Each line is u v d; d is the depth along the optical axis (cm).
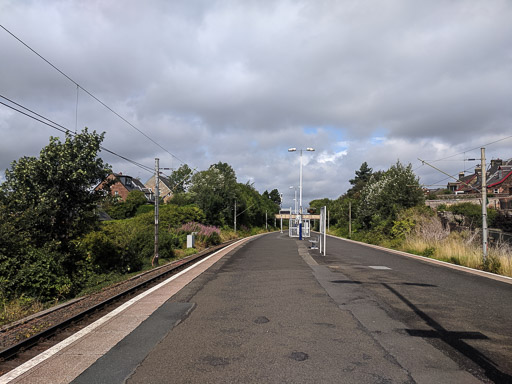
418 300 800
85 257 1412
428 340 528
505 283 1072
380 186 4394
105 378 399
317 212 10431
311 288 934
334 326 597
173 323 620
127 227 2162
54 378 401
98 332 573
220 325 606
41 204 1223
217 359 453
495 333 564
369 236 3788
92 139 1338
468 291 919
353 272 1238
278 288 936
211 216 5206
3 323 731
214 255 2036
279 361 445
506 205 3803
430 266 1505
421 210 3141
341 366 430
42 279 1092
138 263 1800
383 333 561
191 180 5644
